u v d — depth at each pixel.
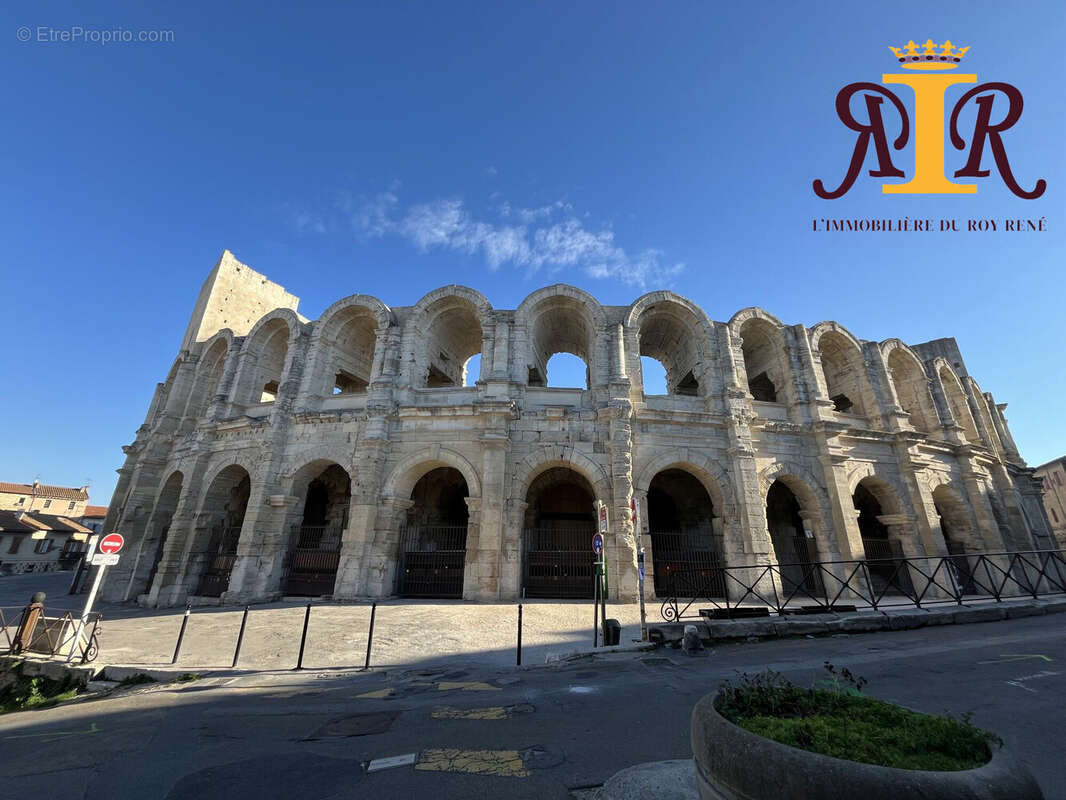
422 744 6.46
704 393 24.30
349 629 14.51
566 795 4.90
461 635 13.78
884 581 24.12
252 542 21.08
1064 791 4.67
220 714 8.23
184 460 26.16
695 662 10.73
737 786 2.85
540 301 24.73
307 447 22.95
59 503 86.00
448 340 29.11
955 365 33.25
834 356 28.33
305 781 5.52
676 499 28.06
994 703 7.30
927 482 24.42
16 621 19.28
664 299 25.19
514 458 21.47
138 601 23.45
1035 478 33.72
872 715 3.35
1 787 5.79
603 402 22.50
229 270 34.19
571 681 9.41
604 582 12.98
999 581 23.95
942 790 2.34
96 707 9.22
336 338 26.31
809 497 22.91
